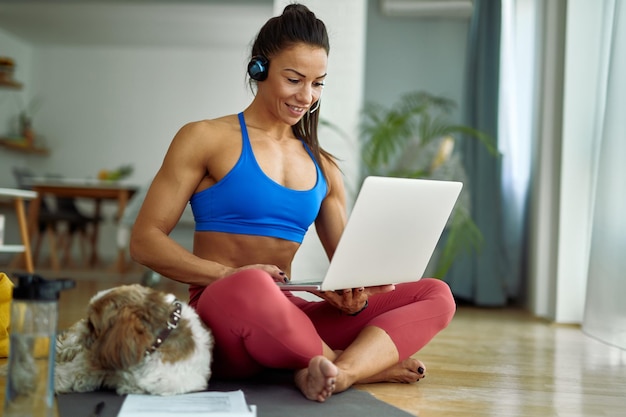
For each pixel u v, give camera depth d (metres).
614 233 3.04
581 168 3.77
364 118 5.38
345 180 4.51
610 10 3.52
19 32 8.70
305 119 1.83
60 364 1.54
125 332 1.36
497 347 2.80
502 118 4.91
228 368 1.66
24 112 9.18
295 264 4.21
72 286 1.22
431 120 5.39
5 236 8.57
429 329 1.75
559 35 4.00
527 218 4.75
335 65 4.52
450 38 5.50
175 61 9.23
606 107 3.15
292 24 1.64
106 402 1.41
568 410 1.69
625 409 1.73
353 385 1.83
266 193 1.68
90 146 9.25
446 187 1.62
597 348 2.87
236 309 1.50
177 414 1.26
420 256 1.71
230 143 1.69
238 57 9.20
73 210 7.52
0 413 1.38
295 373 1.63
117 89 9.27
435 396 1.76
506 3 4.92
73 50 9.29
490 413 1.61
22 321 1.16
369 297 1.84
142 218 1.64
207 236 1.69
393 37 5.55
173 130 9.23
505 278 4.84
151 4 7.56
